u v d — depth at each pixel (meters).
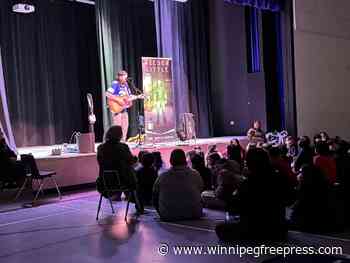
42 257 4.08
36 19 9.78
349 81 10.34
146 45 11.47
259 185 4.13
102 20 10.28
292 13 10.95
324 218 4.39
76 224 5.22
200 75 12.08
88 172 7.84
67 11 10.32
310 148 6.16
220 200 5.38
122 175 5.37
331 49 10.45
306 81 10.72
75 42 10.45
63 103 10.21
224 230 4.26
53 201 6.70
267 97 11.47
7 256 4.14
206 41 12.35
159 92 9.95
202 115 12.03
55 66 10.09
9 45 9.37
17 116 9.44
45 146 9.77
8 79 9.33
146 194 6.00
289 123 11.08
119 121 9.41
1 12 9.23
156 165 6.62
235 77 12.03
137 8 11.24
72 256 4.05
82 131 10.57
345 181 4.76
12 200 6.81
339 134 10.50
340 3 10.32
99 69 10.83
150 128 9.79
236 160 6.13
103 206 6.21
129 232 4.75
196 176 5.26
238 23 11.88
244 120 11.89
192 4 11.97
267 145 6.27
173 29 11.38
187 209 5.12
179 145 9.35
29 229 5.08
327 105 10.59
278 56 11.50
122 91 9.38
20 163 6.71
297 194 4.53
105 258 3.95
